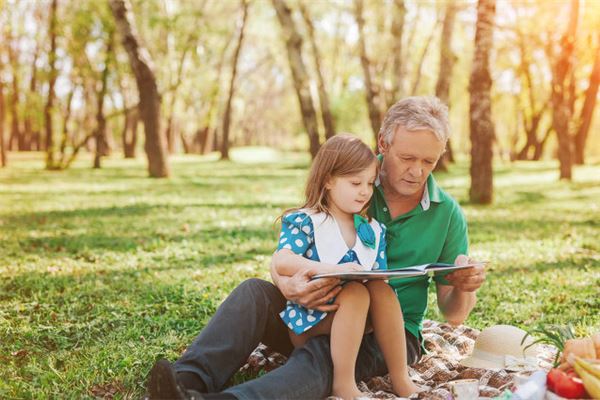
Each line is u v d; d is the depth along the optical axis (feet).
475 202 45.27
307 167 97.91
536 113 138.72
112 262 23.32
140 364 12.32
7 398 10.73
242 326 10.13
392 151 11.00
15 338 14.03
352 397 9.80
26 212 37.73
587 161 124.67
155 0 82.38
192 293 18.16
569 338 9.97
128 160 115.44
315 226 10.59
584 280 20.45
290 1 70.54
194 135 186.29
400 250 11.65
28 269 21.58
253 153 167.94
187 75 108.47
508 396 8.79
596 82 98.84
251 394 9.09
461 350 13.30
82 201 44.57
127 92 122.83
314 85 105.60
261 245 27.40
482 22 43.55
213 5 118.73
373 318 10.45
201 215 37.40
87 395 10.94
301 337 10.44
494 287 19.67
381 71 72.69
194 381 9.61
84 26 80.12
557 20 70.03
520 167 97.81
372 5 65.82
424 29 106.73
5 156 84.89
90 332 14.49
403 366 10.45
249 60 170.40
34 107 93.91
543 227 33.68
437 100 11.06
